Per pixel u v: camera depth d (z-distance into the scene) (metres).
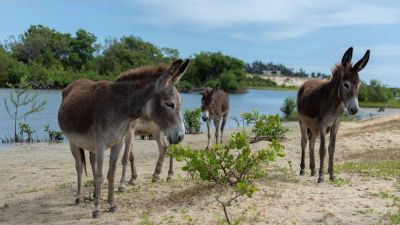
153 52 88.88
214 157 6.77
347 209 6.54
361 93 67.00
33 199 8.35
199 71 93.19
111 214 7.00
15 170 12.23
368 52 8.47
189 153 6.52
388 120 25.58
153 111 6.48
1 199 8.52
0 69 56.12
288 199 7.00
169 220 6.19
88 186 9.29
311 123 9.52
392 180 9.04
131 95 6.55
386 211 6.49
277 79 174.62
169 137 6.41
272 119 9.16
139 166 12.47
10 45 75.88
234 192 7.18
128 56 81.12
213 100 17.06
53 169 12.41
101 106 6.59
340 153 14.74
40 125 25.84
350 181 8.89
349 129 22.28
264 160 7.07
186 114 23.33
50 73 61.00
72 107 6.99
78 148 7.66
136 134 9.62
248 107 49.25
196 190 7.69
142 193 8.44
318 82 10.06
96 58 81.44
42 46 77.06
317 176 9.84
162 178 10.11
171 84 6.46
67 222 6.68
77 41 81.62
